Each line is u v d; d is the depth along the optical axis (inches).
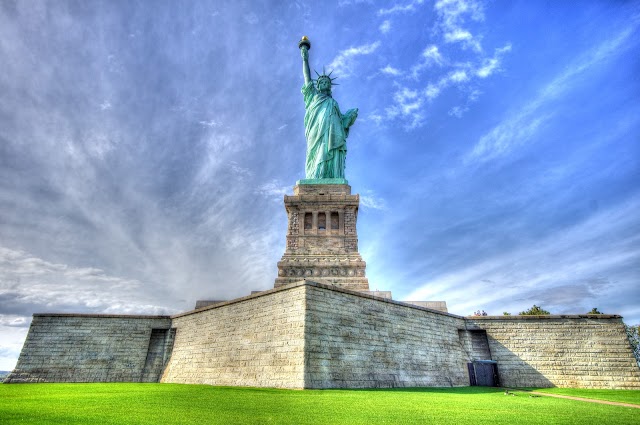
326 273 2397.9
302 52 3410.4
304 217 2677.2
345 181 2800.2
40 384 1405.0
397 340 1444.4
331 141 2957.7
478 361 1663.4
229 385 1333.7
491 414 615.8
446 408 676.7
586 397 1088.8
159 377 1728.6
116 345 1747.0
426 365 1498.5
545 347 1696.6
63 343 1711.4
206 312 1651.1
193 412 595.5
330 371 1193.4
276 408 649.0
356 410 632.4
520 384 1644.9
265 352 1291.8
